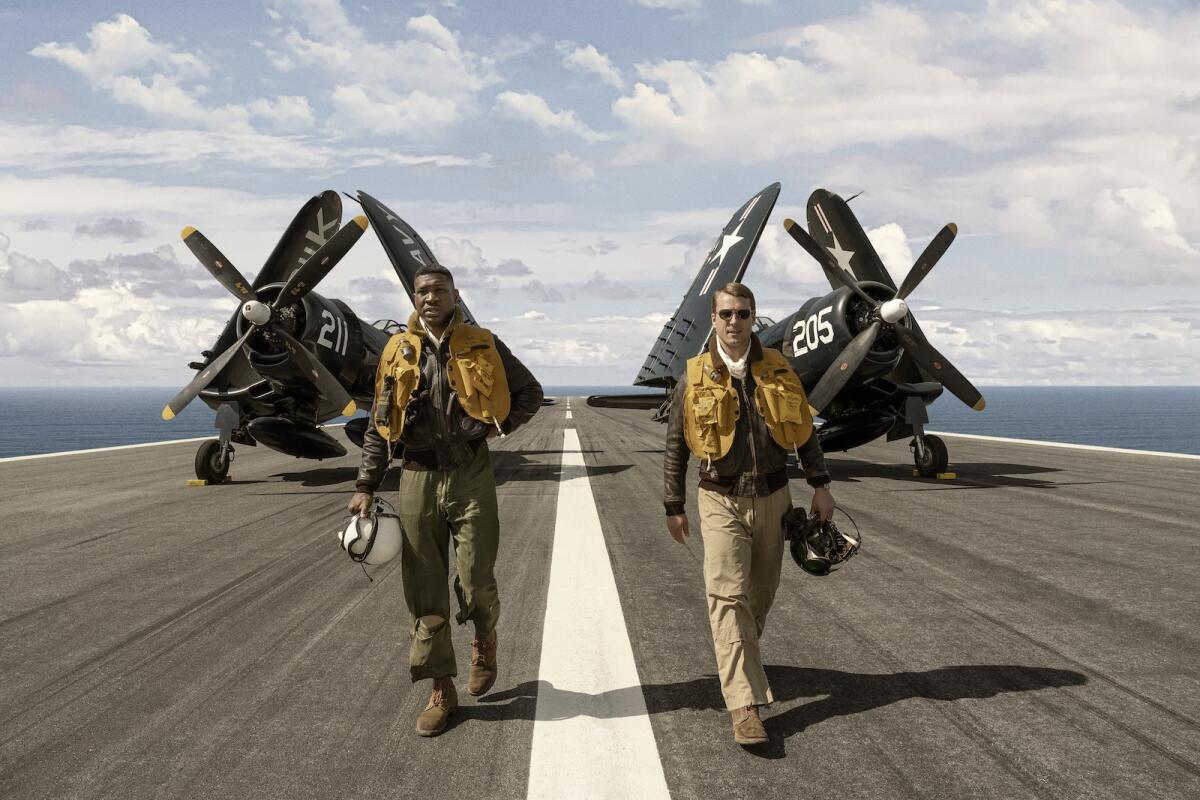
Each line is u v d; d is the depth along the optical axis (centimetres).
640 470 1257
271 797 249
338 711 320
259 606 485
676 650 391
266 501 948
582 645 400
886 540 667
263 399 1155
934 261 1051
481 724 305
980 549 631
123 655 396
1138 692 332
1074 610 459
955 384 1056
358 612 471
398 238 1240
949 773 259
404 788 253
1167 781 254
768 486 308
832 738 288
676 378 1525
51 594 517
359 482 313
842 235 1170
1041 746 280
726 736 290
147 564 604
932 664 368
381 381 312
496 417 308
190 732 301
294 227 1106
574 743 285
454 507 312
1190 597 488
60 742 294
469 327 320
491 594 321
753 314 304
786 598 489
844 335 1091
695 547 652
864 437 1123
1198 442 17538
